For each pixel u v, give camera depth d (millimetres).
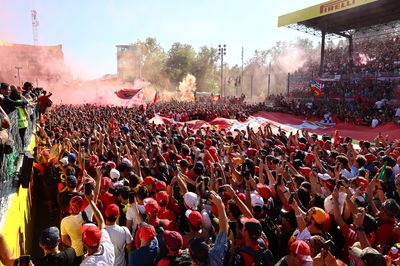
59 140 10711
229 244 4070
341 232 4613
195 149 9062
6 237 3951
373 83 34562
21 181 5598
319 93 33938
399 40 39875
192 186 6273
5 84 7168
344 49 47938
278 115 31406
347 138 10711
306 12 35812
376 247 4527
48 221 8281
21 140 7398
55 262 3607
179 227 4859
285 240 4797
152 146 8305
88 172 7852
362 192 5469
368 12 34719
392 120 25906
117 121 18719
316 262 3393
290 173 7281
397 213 4496
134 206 4680
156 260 3879
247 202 5074
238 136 12406
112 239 4281
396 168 7895
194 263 3297
